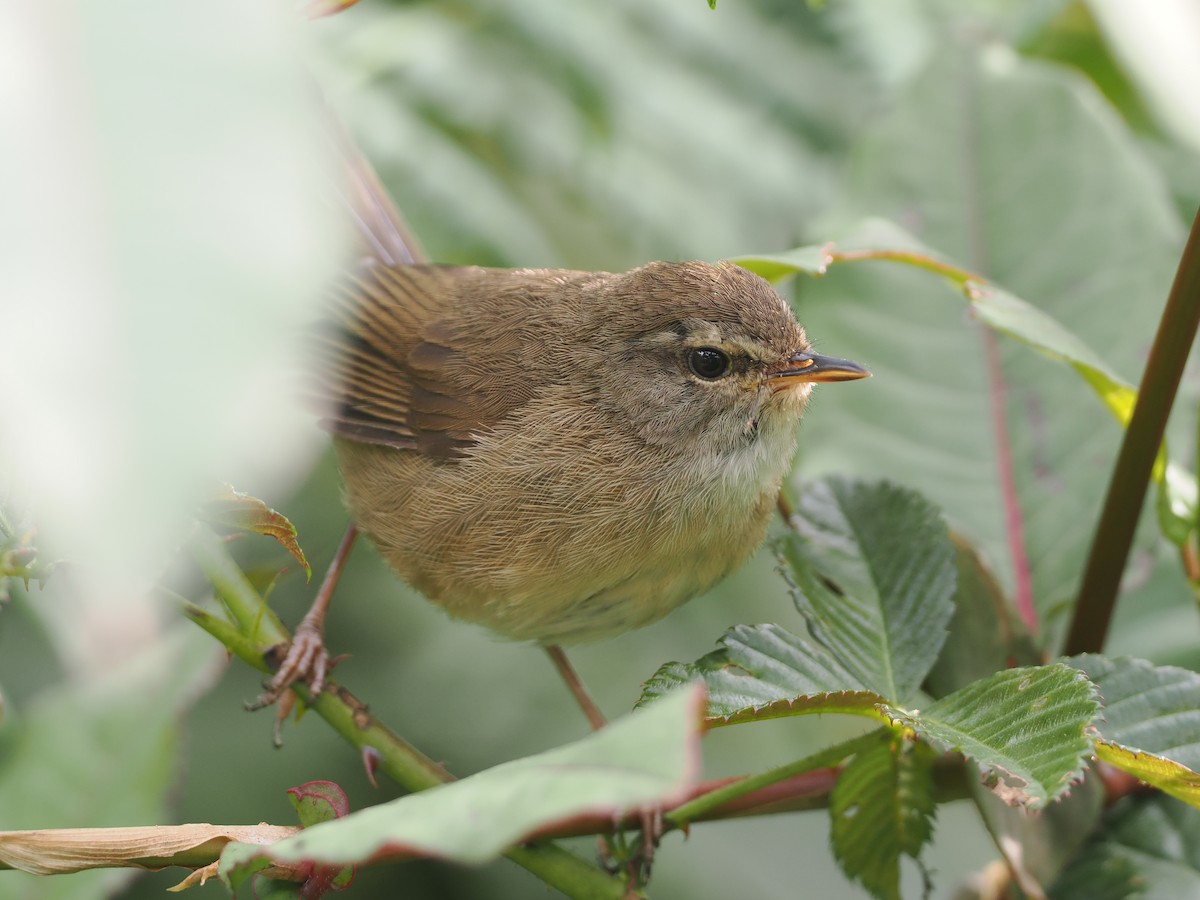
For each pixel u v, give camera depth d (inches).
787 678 184.4
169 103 54.0
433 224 345.1
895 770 206.8
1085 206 294.7
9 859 161.0
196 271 51.6
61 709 234.8
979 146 301.1
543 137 352.8
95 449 49.4
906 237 257.3
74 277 50.6
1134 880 222.2
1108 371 227.3
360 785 375.2
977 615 234.1
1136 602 290.0
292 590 388.2
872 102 368.5
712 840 399.5
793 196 360.5
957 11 376.8
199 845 165.8
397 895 363.6
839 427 287.1
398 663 389.4
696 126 360.5
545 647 340.8
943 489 279.0
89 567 52.9
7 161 51.9
